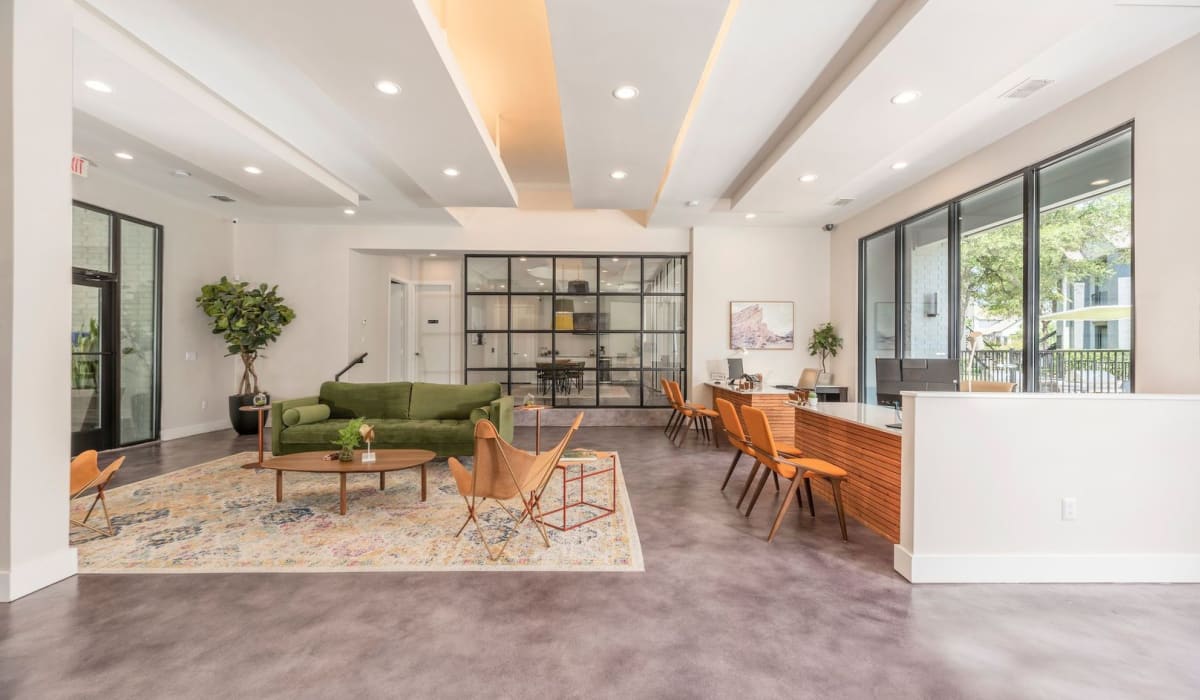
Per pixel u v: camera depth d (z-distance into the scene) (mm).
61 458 2641
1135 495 2736
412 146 4512
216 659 1984
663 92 3635
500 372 8523
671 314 8602
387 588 2598
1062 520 2734
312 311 7789
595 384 8578
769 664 1979
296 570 2799
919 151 5066
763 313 8094
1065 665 1982
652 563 2920
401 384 5828
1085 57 3447
